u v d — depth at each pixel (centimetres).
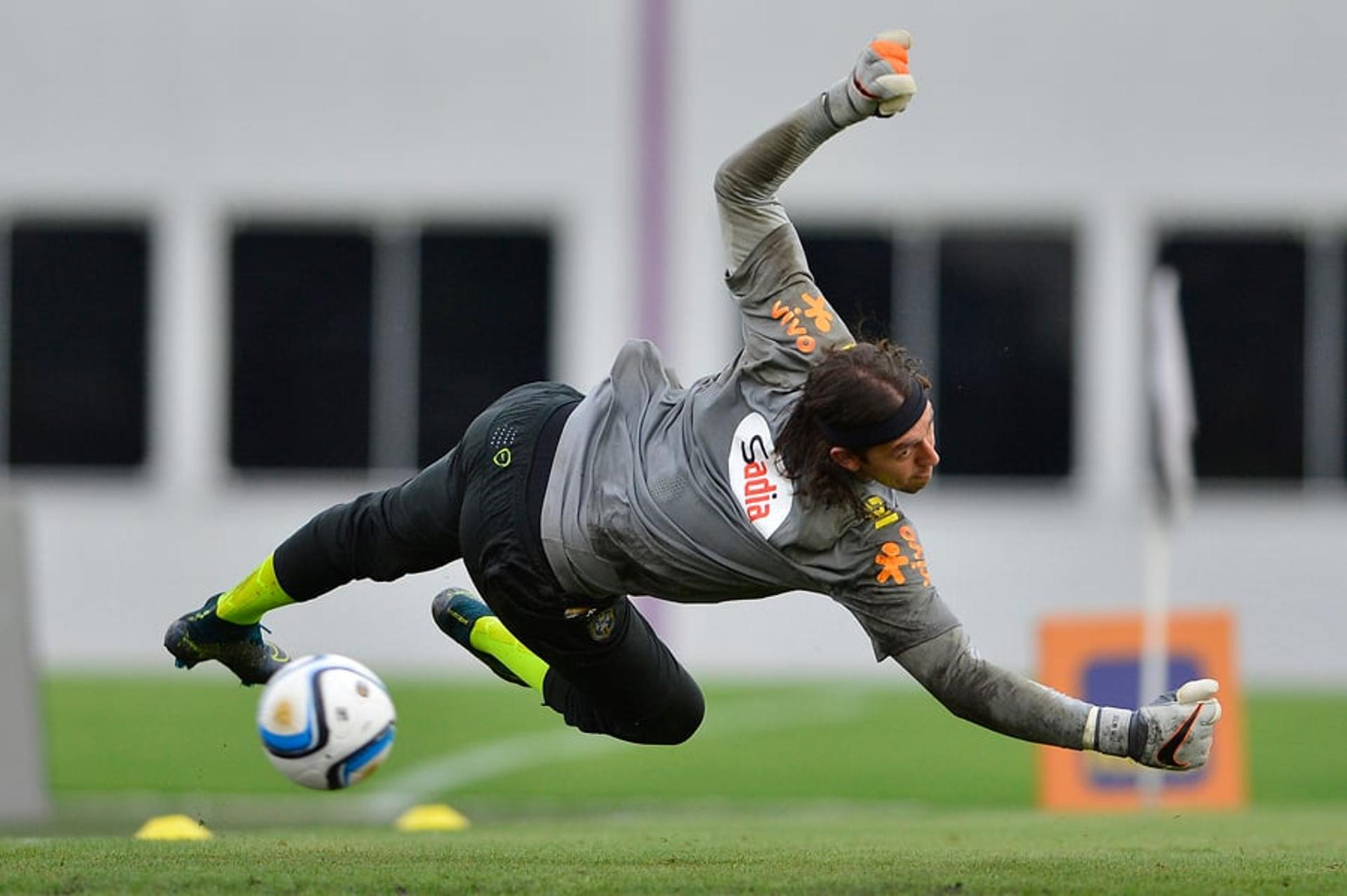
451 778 4394
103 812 3731
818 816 3581
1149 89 6869
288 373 7062
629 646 2103
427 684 6066
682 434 1950
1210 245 6888
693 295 6888
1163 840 2692
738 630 6825
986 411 6906
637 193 6906
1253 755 4872
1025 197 6881
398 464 7075
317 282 7050
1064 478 6912
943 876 2052
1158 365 3991
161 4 7012
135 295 7081
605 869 2116
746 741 4966
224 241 7056
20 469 7119
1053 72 6869
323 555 2161
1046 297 6894
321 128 7012
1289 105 6862
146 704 5459
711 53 6869
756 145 1902
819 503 1869
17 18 7025
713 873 2075
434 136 6988
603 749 4816
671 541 1938
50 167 7038
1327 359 6888
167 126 7012
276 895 1856
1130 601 6869
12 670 3650
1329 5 6844
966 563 6906
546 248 7012
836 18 6875
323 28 6994
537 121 6944
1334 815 3478
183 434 7056
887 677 6531
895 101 1858
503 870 2091
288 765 2214
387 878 1994
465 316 7019
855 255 6944
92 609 7062
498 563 2025
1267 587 6850
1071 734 1880
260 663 2383
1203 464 6906
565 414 2038
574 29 6931
